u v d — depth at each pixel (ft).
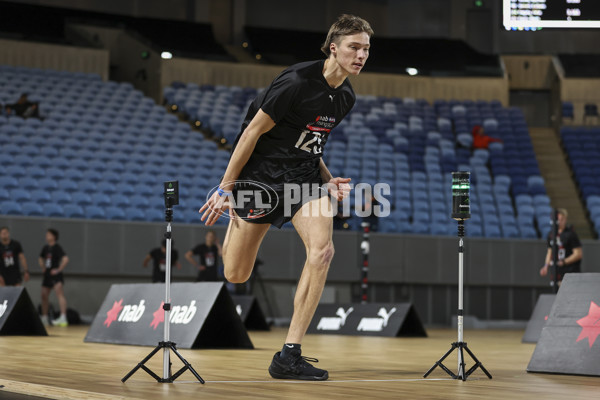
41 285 34.37
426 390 9.44
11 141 39.55
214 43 60.44
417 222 41.73
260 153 10.81
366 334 27.43
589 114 56.90
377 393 9.00
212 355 15.90
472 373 12.28
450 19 67.36
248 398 8.32
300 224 10.71
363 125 50.34
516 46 66.28
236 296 29.99
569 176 50.26
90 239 35.14
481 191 44.93
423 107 54.65
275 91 10.30
